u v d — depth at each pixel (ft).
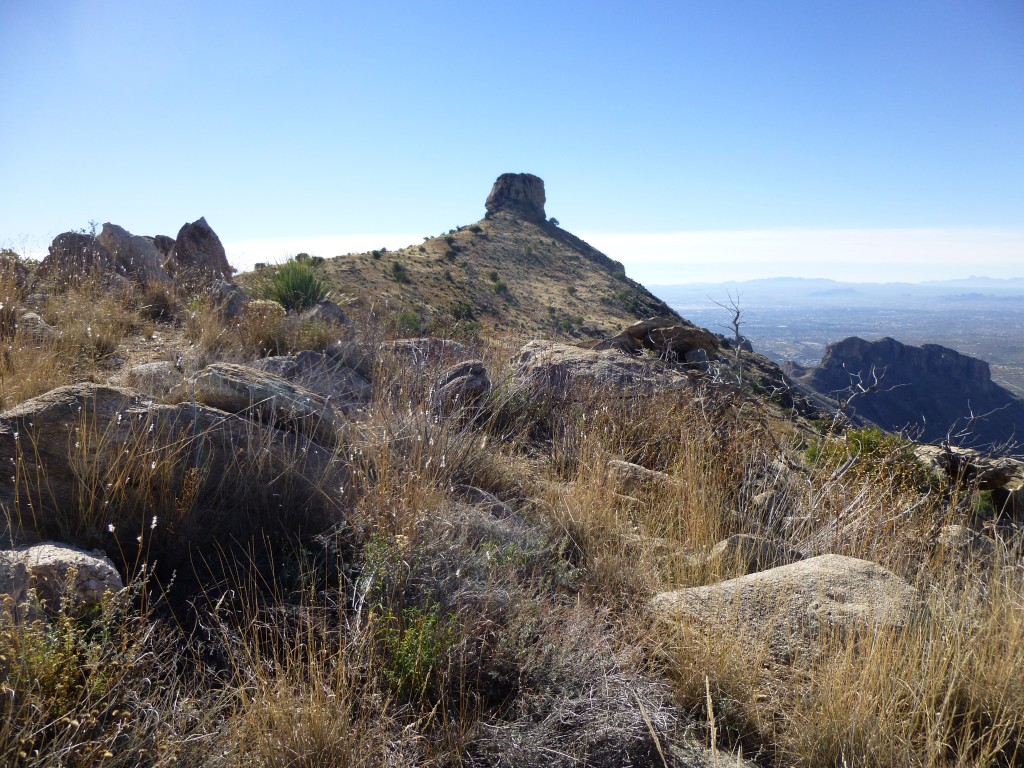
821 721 8.45
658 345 39.34
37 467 9.49
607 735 7.97
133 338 23.99
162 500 10.04
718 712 9.11
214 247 43.70
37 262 30.94
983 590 11.85
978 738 8.66
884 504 16.49
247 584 9.65
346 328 25.07
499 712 8.50
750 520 15.56
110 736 6.56
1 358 16.06
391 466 12.34
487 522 12.48
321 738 7.09
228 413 12.24
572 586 11.74
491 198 430.20
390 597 9.50
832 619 10.39
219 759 6.78
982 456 20.61
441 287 231.30
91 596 7.93
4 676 6.70
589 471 16.21
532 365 25.48
